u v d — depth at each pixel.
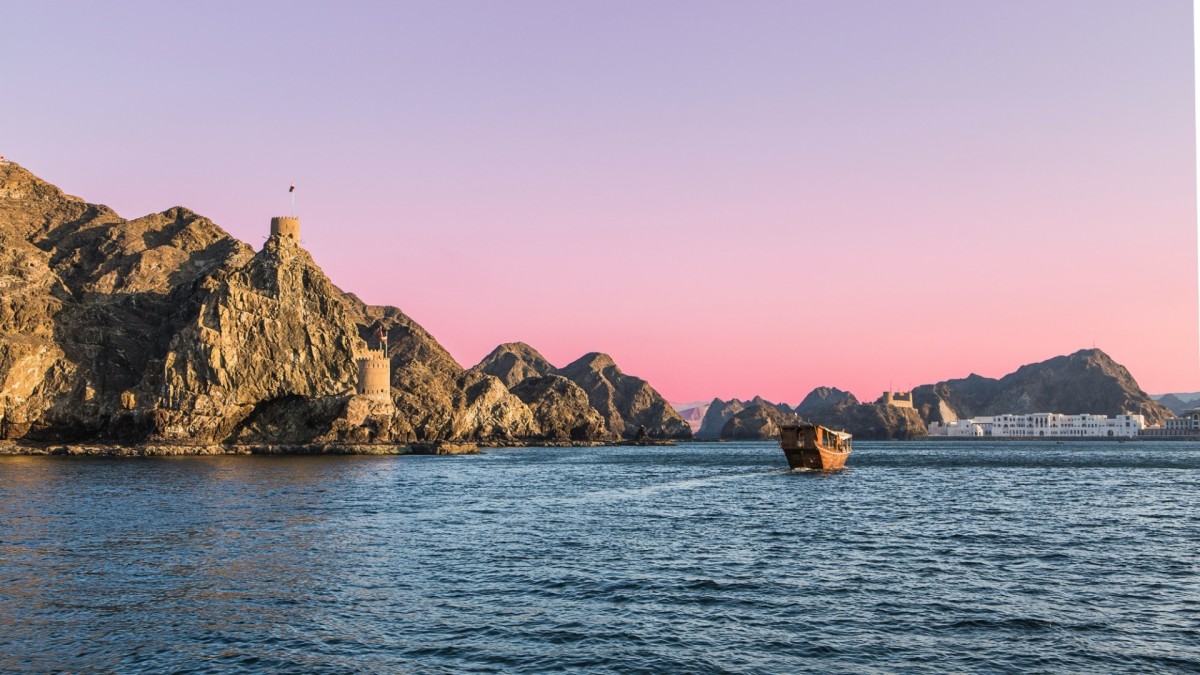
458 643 29.27
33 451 182.75
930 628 31.20
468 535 55.12
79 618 32.41
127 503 74.69
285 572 41.47
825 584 39.03
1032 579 40.22
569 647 28.84
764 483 106.19
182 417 194.62
